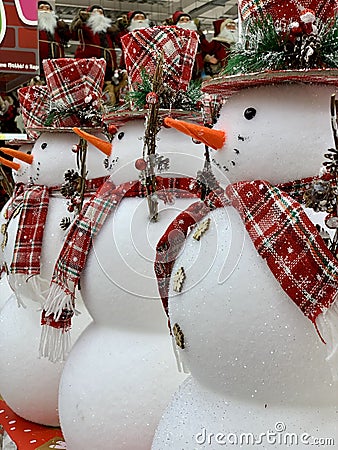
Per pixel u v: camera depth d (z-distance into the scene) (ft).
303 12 2.10
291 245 1.98
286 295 1.99
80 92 3.59
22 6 4.67
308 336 1.99
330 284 1.95
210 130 2.16
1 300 4.55
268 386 2.06
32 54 4.75
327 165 1.99
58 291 2.91
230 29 4.57
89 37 4.81
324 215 2.09
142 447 2.78
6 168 5.30
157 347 2.86
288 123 2.09
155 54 2.98
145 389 2.78
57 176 3.60
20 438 3.60
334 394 2.08
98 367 2.87
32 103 4.29
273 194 2.06
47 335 3.07
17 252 3.53
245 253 2.07
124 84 4.58
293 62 2.12
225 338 2.06
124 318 2.89
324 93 2.14
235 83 2.11
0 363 3.79
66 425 2.96
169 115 2.85
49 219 3.56
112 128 3.03
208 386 2.24
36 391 3.65
